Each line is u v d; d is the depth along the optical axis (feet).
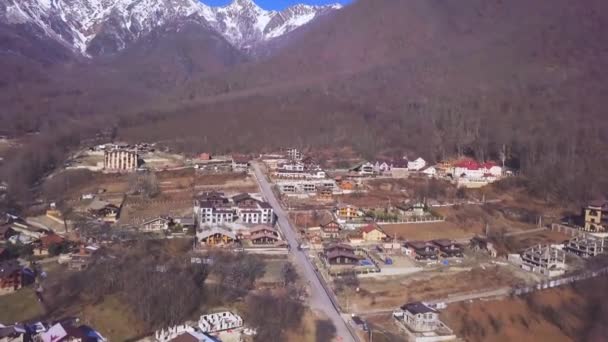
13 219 467.11
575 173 583.99
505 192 585.63
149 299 309.63
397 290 360.89
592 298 355.15
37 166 621.31
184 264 369.71
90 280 342.44
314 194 558.15
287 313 314.55
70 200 525.34
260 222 469.98
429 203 538.47
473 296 358.02
